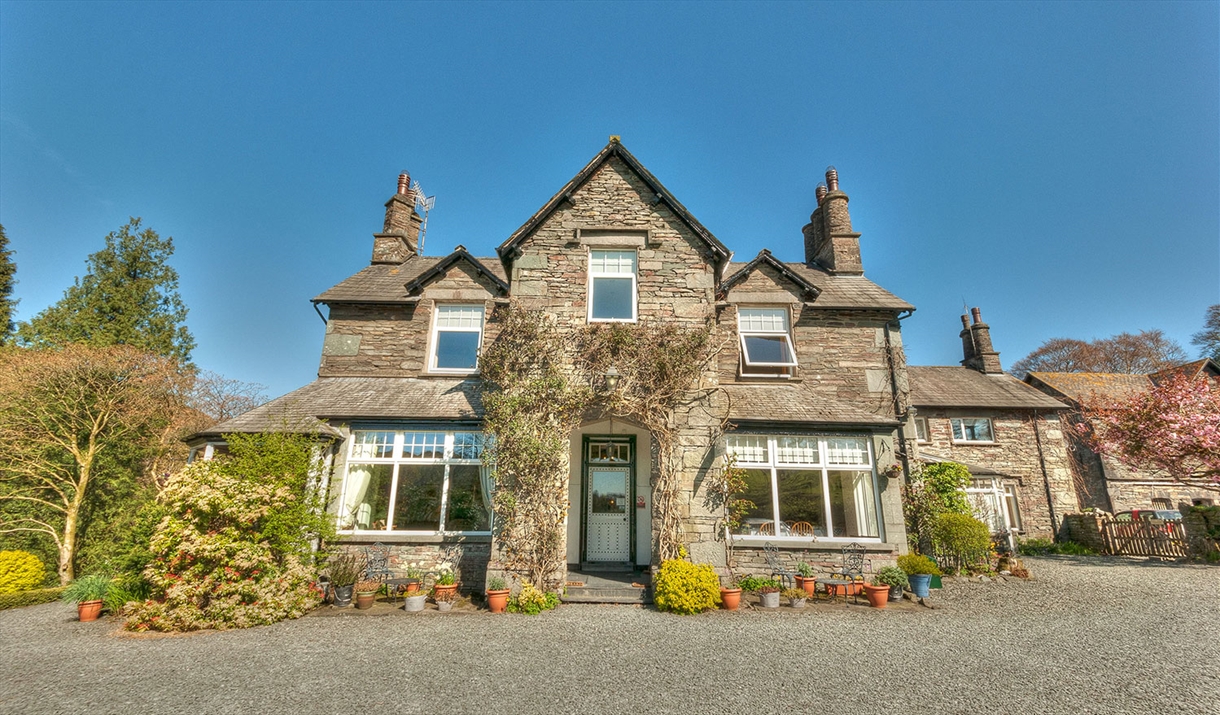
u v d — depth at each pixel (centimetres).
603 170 1214
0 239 2320
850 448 1130
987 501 1675
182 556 852
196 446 1139
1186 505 1583
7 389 1357
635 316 1134
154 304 2441
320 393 1221
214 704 529
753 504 1089
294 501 967
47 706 527
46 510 1365
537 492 986
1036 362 3838
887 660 658
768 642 732
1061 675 608
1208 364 2439
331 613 905
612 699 542
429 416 1116
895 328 1386
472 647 710
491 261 1568
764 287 1393
